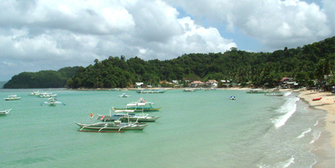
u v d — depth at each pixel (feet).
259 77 631.56
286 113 165.27
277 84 586.04
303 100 266.77
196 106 247.09
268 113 172.76
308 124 118.62
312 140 87.66
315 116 143.54
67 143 101.04
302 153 74.13
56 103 315.78
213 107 233.35
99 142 101.09
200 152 82.94
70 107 262.06
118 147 93.09
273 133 103.81
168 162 74.49
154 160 76.95
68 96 504.43
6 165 77.25
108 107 258.57
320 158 68.49
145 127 130.52
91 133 117.60
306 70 563.48
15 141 106.22
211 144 92.53
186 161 74.64
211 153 81.20
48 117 180.34
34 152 89.92
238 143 91.81
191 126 131.85
